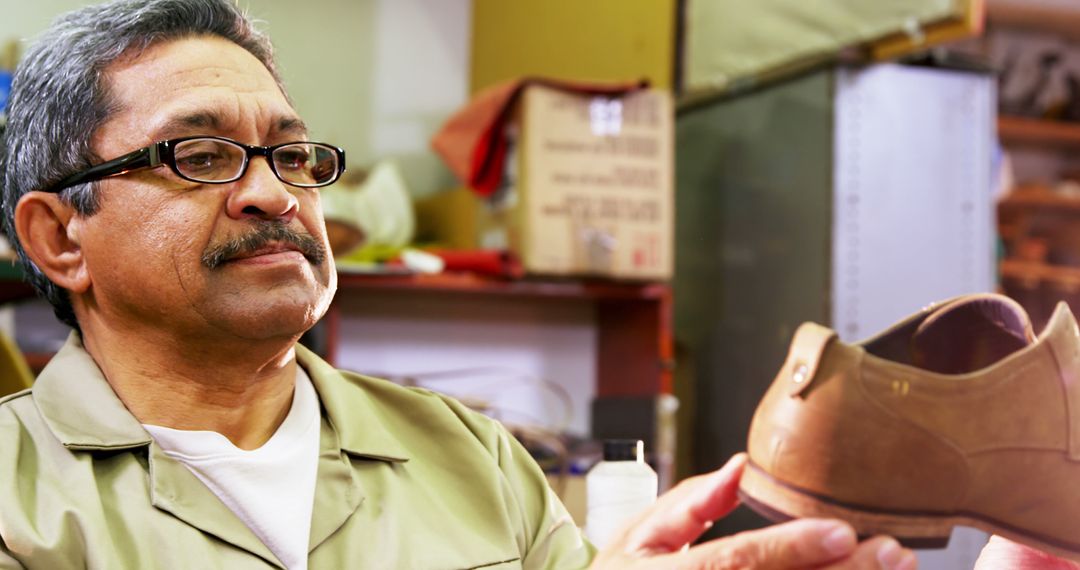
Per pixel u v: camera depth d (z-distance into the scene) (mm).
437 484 1122
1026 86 4488
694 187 3129
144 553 932
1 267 2117
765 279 2832
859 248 2590
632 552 753
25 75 1089
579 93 2568
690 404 3117
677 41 2717
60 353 1073
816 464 653
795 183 2717
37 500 937
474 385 3004
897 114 2615
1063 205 4332
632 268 2586
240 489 992
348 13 3324
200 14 1081
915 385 655
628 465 1342
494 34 3363
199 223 999
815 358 664
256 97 1065
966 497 665
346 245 2400
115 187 1017
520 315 3070
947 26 2318
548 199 2529
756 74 2852
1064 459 677
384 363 2920
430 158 3391
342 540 1021
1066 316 693
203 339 1016
